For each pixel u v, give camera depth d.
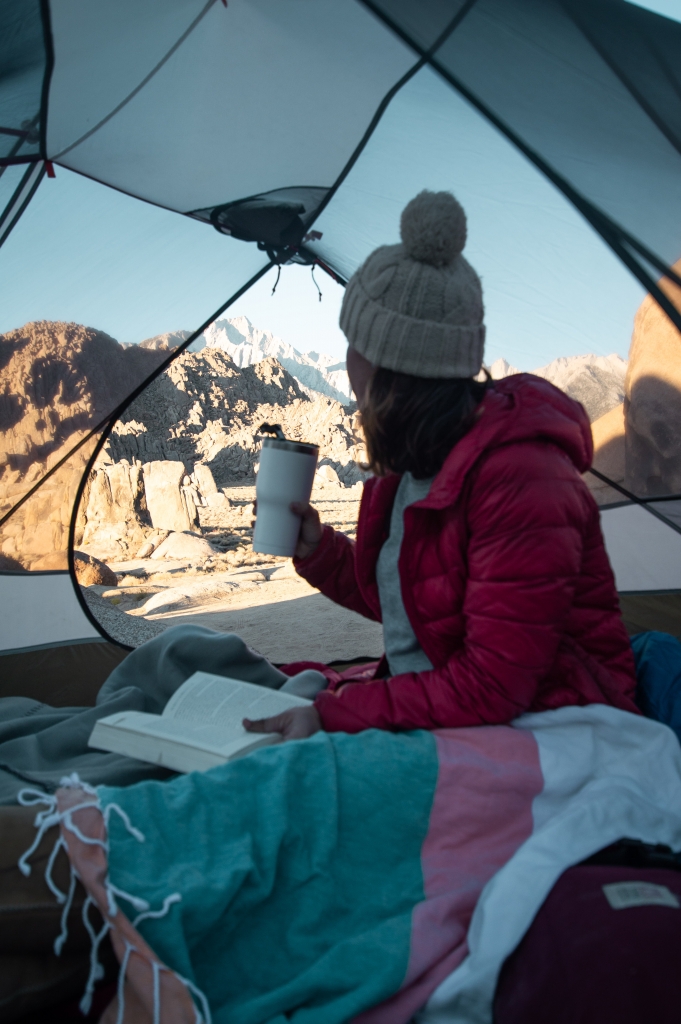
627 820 1.38
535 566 1.39
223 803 1.29
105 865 1.15
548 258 2.49
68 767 1.74
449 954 1.27
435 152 2.61
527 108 2.08
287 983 1.21
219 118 2.72
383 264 1.48
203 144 2.82
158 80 2.52
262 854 1.25
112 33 2.22
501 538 1.40
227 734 1.53
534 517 1.39
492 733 1.46
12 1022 1.18
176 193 3.03
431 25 1.99
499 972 1.20
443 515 1.50
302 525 2.03
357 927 1.29
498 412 1.46
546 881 1.25
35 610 3.30
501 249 2.55
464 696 1.44
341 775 1.36
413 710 1.48
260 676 2.13
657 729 1.55
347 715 1.51
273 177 3.00
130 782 1.62
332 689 1.96
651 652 1.86
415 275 1.45
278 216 3.17
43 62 2.28
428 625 1.57
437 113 2.40
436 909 1.29
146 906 1.11
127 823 1.20
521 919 1.22
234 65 2.49
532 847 1.31
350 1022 1.19
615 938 1.11
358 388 1.60
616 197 2.08
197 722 1.60
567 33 1.76
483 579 1.42
